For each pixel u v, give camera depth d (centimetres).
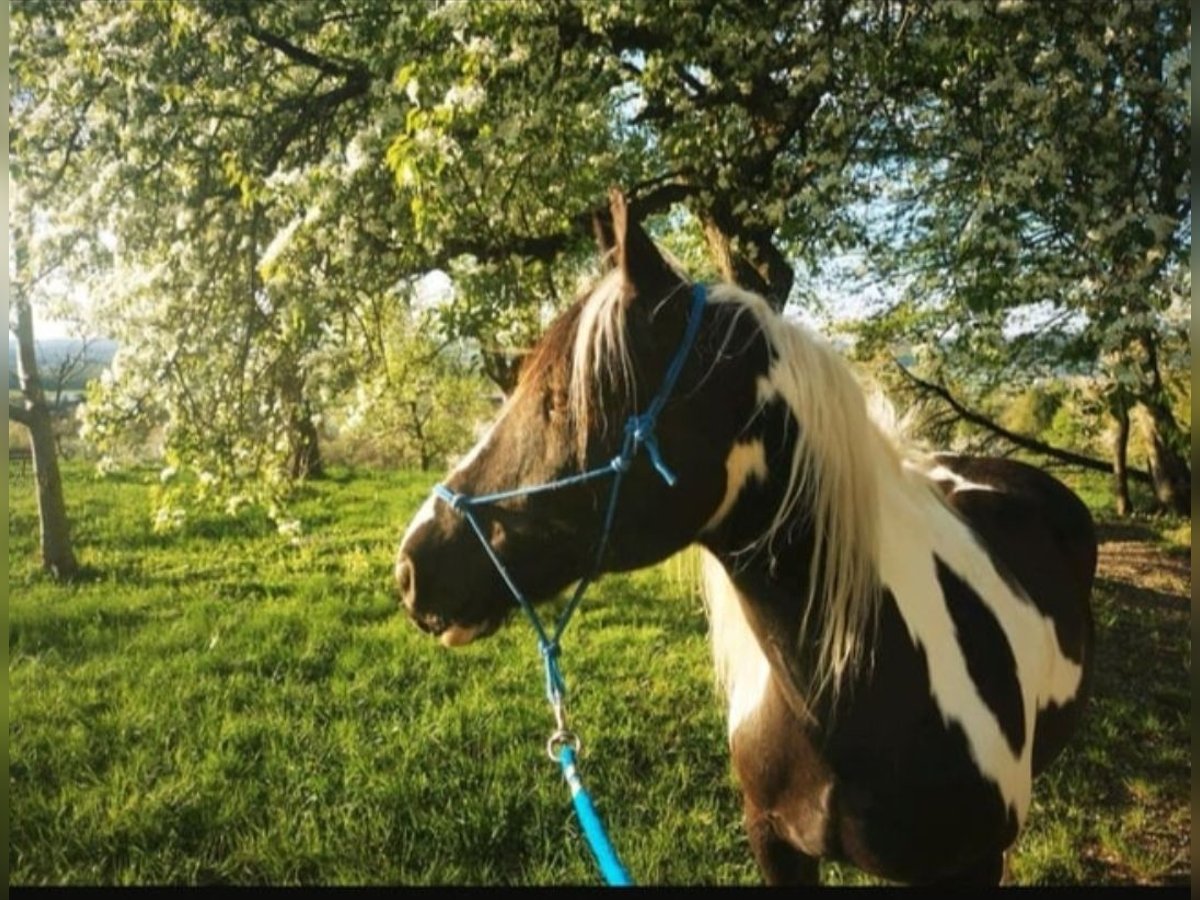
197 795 411
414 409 1044
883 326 721
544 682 555
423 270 559
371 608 716
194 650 615
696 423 173
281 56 609
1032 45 487
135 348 541
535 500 174
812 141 546
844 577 181
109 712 512
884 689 188
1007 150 475
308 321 470
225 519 1076
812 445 180
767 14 518
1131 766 461
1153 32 462
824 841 200
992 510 284
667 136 570
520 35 474
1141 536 1057
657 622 687
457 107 415
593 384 171
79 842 374
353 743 465
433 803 407
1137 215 434
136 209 530
